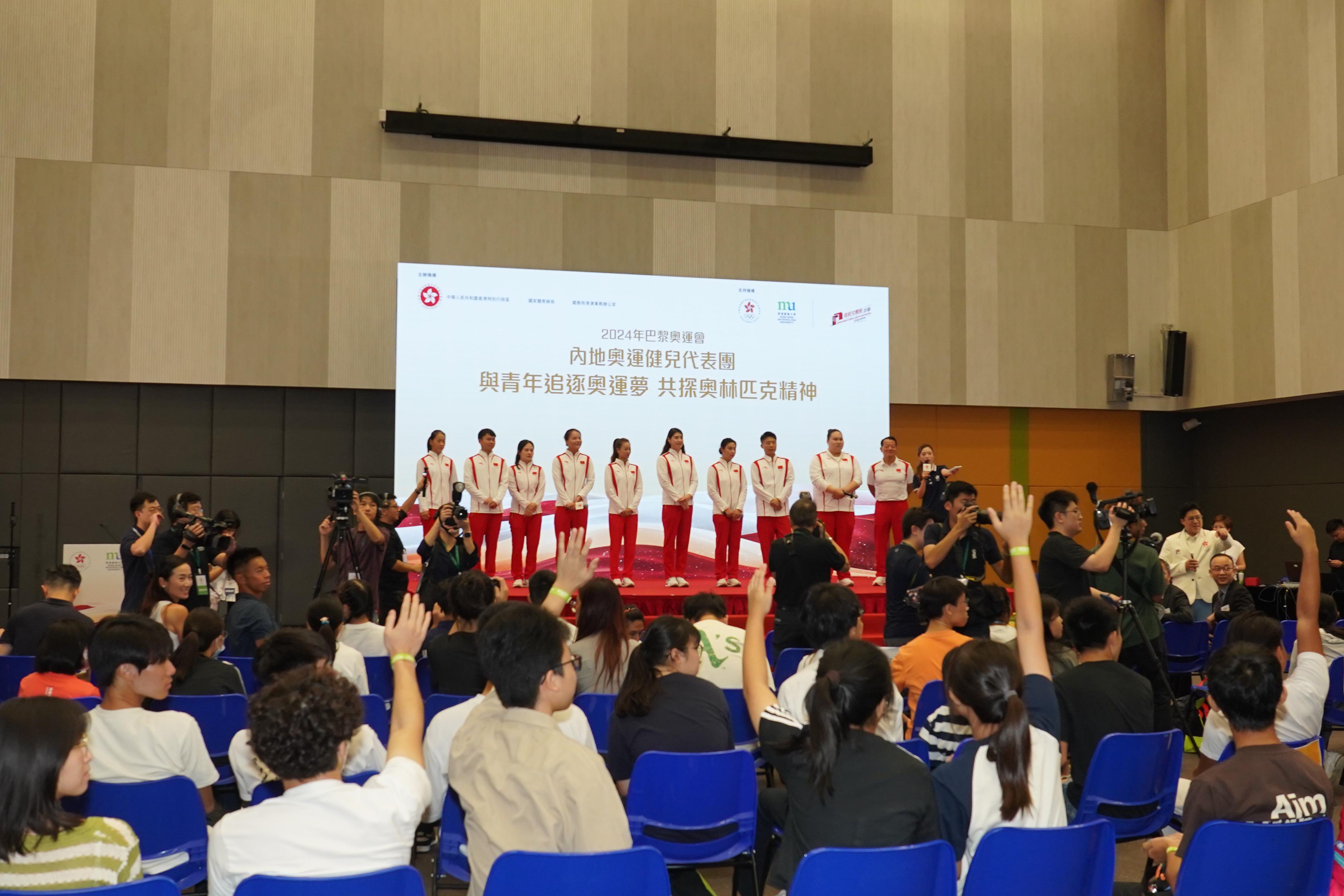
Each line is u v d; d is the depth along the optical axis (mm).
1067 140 12891
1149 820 3432
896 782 2342
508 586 10672
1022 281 12664
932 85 12492
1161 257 13125
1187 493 13391
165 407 10742
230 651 5582
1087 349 12828
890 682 2400
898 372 12227
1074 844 2355
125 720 3107
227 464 10852
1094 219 12945
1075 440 13031
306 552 10977
